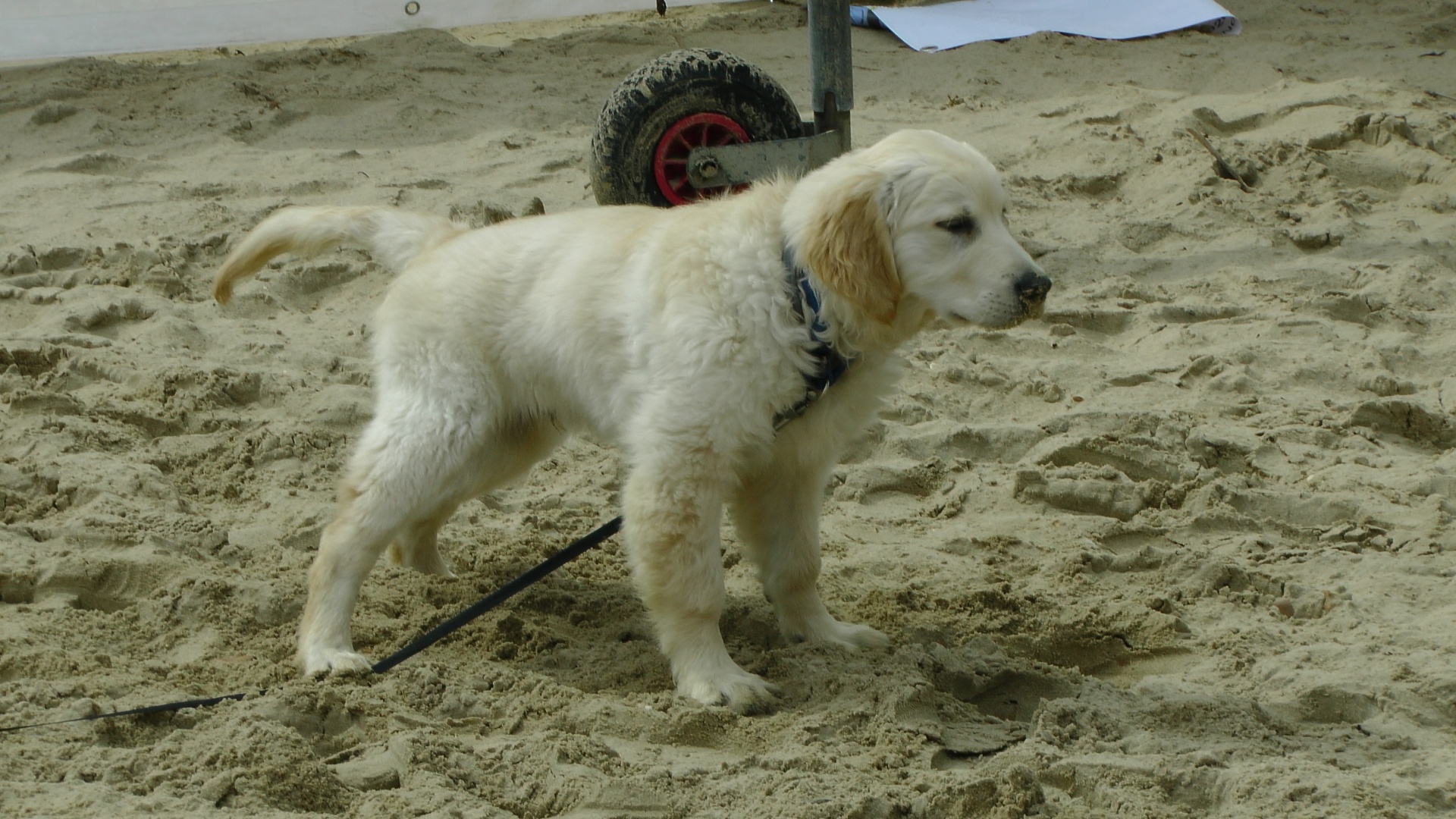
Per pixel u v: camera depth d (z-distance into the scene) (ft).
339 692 18.20
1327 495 26.78
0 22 59.47
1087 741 18.21
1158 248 40.27
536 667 20.42
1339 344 34.19
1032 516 26.73
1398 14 66.85
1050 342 34.32
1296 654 20.83
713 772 16.89
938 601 23.13
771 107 35.73
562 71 58.39
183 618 20.86
